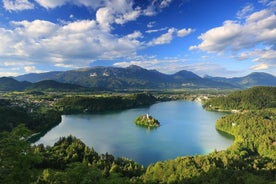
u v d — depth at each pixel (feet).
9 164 105.60
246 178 310.45
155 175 357.00
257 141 585.63
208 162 371.15
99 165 383.45
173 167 369.09
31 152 116.57
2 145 108.17
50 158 387.34
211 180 302.86
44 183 144.46
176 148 607.37
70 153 426.51
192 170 342.44
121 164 419.95
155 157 542.16
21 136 117.50
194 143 651.66
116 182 151.84
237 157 415.64
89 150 447.01
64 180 135.23
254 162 409.28
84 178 137.49
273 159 470.39
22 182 106.22
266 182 303.27
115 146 621.31
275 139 606.14
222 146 625.00
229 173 324.39
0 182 99.60
